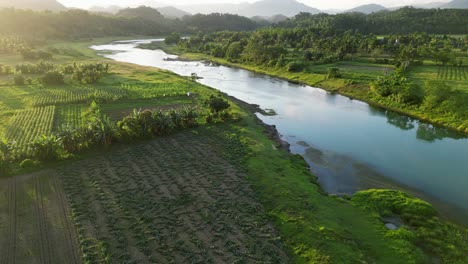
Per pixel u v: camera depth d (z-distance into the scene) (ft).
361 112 237.45
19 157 140.87
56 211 108.27
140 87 272.31
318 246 92.43
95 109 209.67
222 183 127.85
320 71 342.64
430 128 207.51
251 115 214.28
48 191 119.96
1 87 268.21
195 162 144.77
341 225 103.65
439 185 136.98
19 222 102.22
